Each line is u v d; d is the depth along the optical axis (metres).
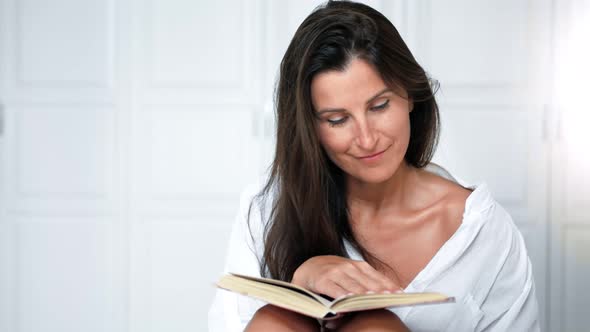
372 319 1.25
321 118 1.51
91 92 3.82
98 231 3.83
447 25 3.78
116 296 3.82
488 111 3.80
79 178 3.83
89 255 3.83
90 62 3.81
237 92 3.80
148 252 3.81
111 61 3.81
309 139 1.55
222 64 3.80
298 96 1.50
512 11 3.77
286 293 1.20
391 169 1.53
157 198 3.81
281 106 1.63
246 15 3.78
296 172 1.64
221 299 1.76
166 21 3.80
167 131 3.81
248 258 1.78
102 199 3.83
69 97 3.83
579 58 3.76
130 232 3.81
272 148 3.78
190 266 3.81
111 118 3.82
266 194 1.82
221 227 3.81
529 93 3.79
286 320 1.28
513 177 3.81
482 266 1.65
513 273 1.71
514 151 3.81
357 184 1.71
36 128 3.84
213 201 3.81
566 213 3.81
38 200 3.84
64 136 3.83
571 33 3.76
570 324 3.84
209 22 3.79
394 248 1.73
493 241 1.67
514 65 3.79
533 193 3.81
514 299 1.70
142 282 3.81
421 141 1.73
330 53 1.44
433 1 3.78
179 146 3.81
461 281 1.63
